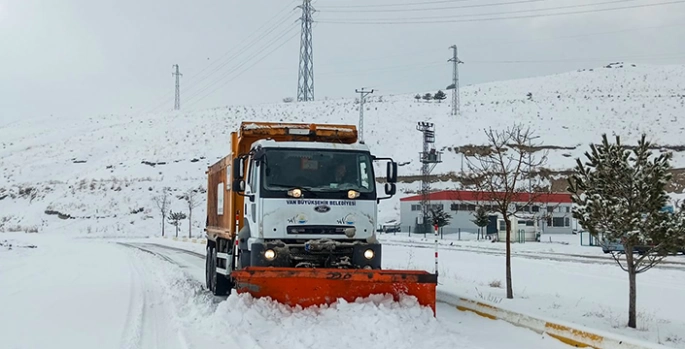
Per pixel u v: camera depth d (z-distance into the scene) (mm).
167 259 28078
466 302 12008
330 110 106875
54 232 63281
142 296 14352
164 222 65938
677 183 48750
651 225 10234
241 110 113062
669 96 98125
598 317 11602
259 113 108688
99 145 96375
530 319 9781
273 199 10945
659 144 70438
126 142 98062
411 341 8711
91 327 10266
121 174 78000
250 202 11516
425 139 55062
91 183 73375
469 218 52156
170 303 13125
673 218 10266
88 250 35156
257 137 13086
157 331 9969
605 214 10562
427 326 9594
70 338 9336
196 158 82188
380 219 58938
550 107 93938
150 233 63281
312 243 10852
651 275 20328
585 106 93062
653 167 10328
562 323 9133
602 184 10727
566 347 8742
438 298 13391
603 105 93188
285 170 11172
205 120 106625
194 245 42594
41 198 72812
